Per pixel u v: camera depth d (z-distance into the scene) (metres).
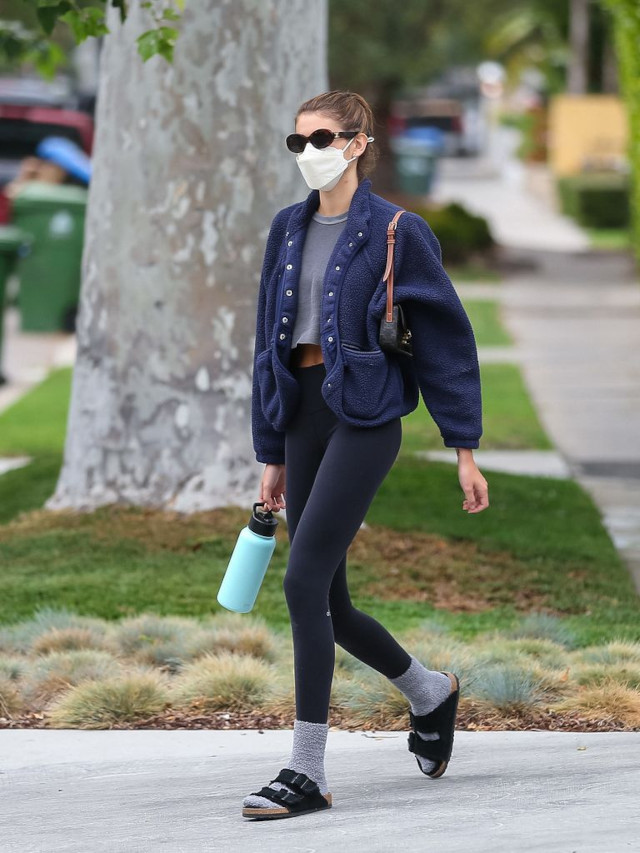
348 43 80.50
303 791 13.34
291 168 26.31
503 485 31.05
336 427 13.70
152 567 24.12
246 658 19.02
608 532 27.89
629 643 19.98
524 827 12.55
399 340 13.55
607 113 110.75
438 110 173.62
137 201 26.05
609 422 40.62
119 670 19.08
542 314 61.59
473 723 17.23
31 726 17.59
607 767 14.70
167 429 26.39
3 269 48.72
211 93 25.64
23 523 26.75
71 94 91.69
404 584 23.95
